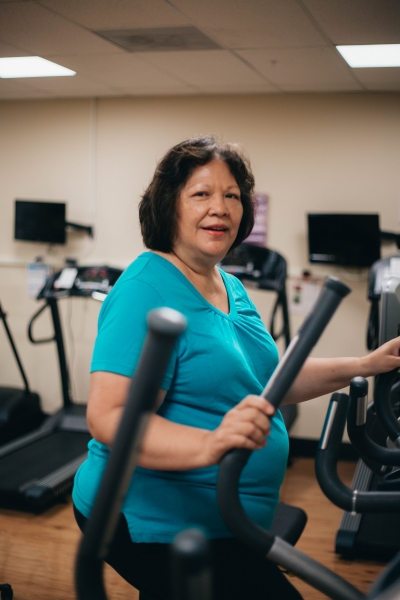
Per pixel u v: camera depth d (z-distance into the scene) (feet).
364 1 8.59
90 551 1.92
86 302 16.92
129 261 16.60
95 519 1.91
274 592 4.20
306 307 15.44
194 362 4.17
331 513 12.18
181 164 4.40
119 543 4.26
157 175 4.52
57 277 14.85
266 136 15.35
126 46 11.33
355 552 10.40
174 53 11.70
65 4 9.24
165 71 13.15
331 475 3.44
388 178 14.69
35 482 12.12
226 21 9.73
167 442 3.47
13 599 8.96
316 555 10.50
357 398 4.03
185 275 4.57
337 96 14.82
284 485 13.60
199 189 4.36
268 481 4.39
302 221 15.31
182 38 10.71
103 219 16.71
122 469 1.82
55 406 17.44
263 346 4.76
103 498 1.88
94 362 4.00
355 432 4.12
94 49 11.62
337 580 2.93
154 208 4.53
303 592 8.96
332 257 14.47
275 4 8.90
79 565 1.93
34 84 14.79
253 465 4.32
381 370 4.71
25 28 10.44
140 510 4.19
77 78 14.07
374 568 10.06
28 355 17.49
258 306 15.97
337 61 11.83
